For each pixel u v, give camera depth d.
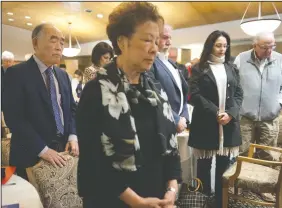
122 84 0.80
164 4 5.61
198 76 2.03
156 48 0.82
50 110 1.39
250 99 2.38
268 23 2.69
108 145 0.76
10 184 1.06
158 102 0.88
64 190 1.26
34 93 1.35
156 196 0.89
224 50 1.98
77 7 6.73
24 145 1.31
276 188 1.81
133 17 0.79
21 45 10.09
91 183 0.78
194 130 2.03
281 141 2.81
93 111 0.79
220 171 2.10
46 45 1.37
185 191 2.04
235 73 2.05
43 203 1.23
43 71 1.42
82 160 0.80
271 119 2.38
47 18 7.79
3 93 1.31
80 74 4.28
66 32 9.17
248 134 2.43
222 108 1.96
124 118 0.77
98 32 8.74
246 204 2.35
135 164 0.78
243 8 5.43
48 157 1.31
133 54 0.81
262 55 2.29
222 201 2.02
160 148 0.86
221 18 6.32
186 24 7.14
